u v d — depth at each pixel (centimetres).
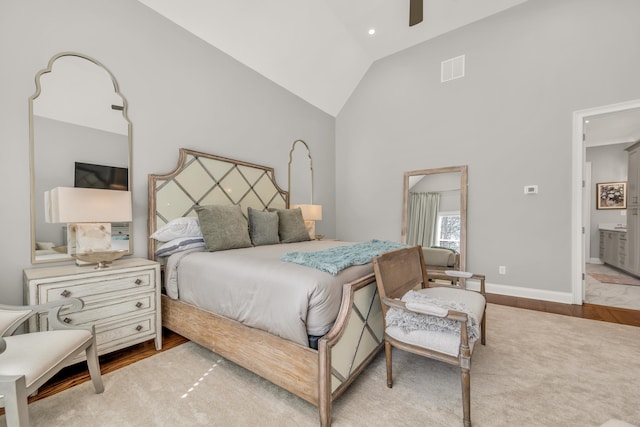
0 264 179
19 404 97
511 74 344
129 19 237
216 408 142
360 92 476
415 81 418
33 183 190
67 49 205
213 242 234
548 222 323
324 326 137
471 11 350
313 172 456
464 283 370
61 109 203
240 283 162
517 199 341
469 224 372
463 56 377
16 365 110
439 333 141
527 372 175
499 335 229
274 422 133
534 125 331
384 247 238
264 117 367
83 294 175
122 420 134
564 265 315
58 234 201
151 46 252
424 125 411
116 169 230
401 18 359
